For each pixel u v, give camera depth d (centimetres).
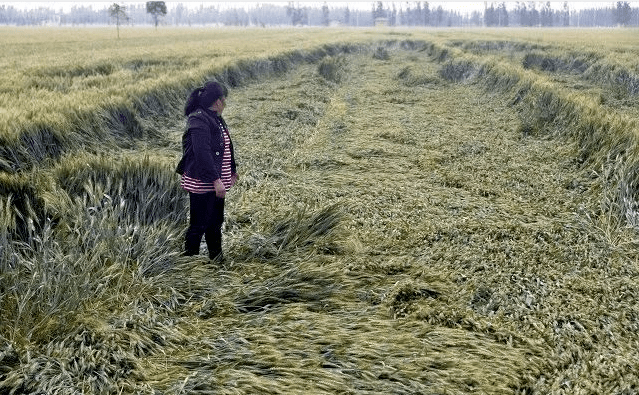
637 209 602
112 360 332
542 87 1306
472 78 1983
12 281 381
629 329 398
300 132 1117
